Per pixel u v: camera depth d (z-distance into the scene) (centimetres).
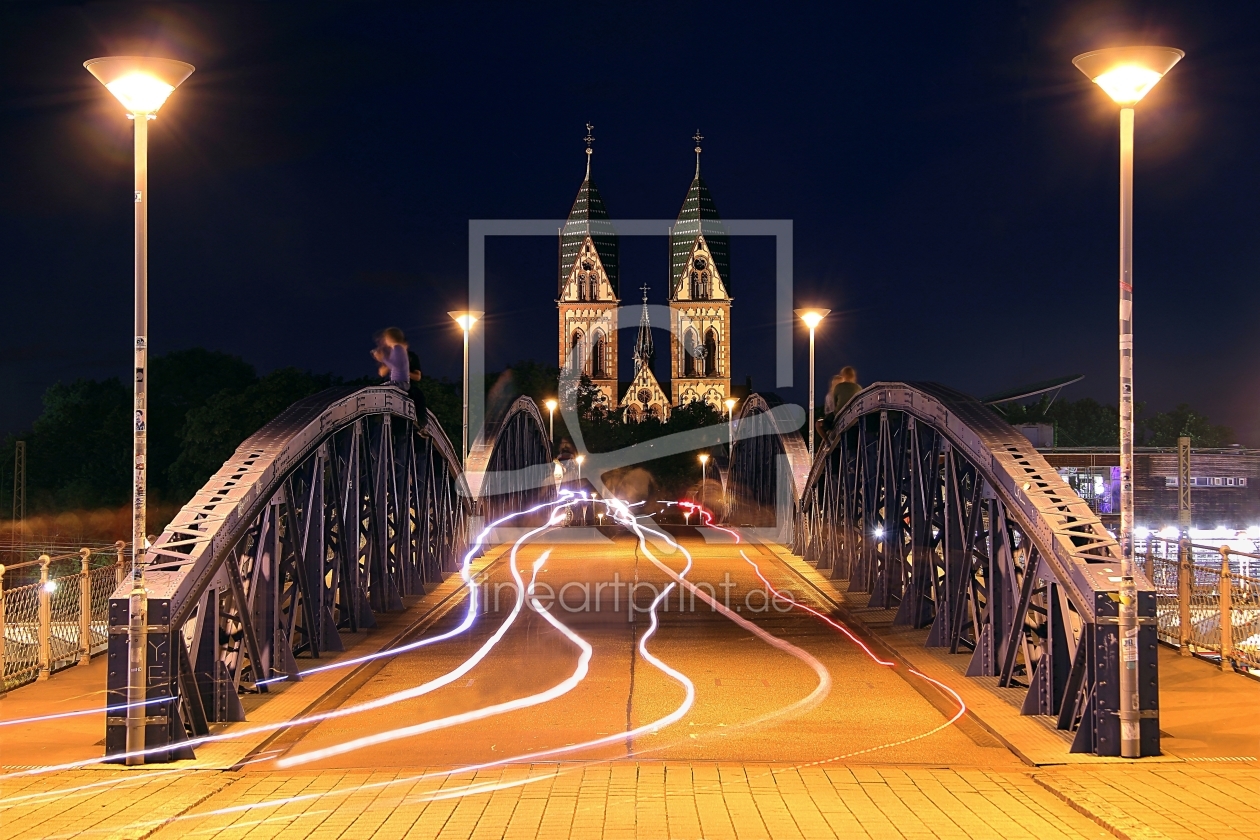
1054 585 1091
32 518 8000
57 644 1392
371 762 935
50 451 8681
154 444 8738
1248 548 4412
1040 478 1173
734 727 1065
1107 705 933
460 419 8575
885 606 1897
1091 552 1013
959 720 1092
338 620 1684
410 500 2144
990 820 762
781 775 881
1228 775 867
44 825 753
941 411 1496
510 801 807
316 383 7794
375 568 1856
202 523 1077
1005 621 1263
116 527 8056
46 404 10400
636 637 1614
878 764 924
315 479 1482
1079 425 14525
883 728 1062
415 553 2192
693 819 764
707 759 941
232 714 1078
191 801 810
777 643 1562
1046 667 1091
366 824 757
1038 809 788
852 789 840
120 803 806
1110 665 934
